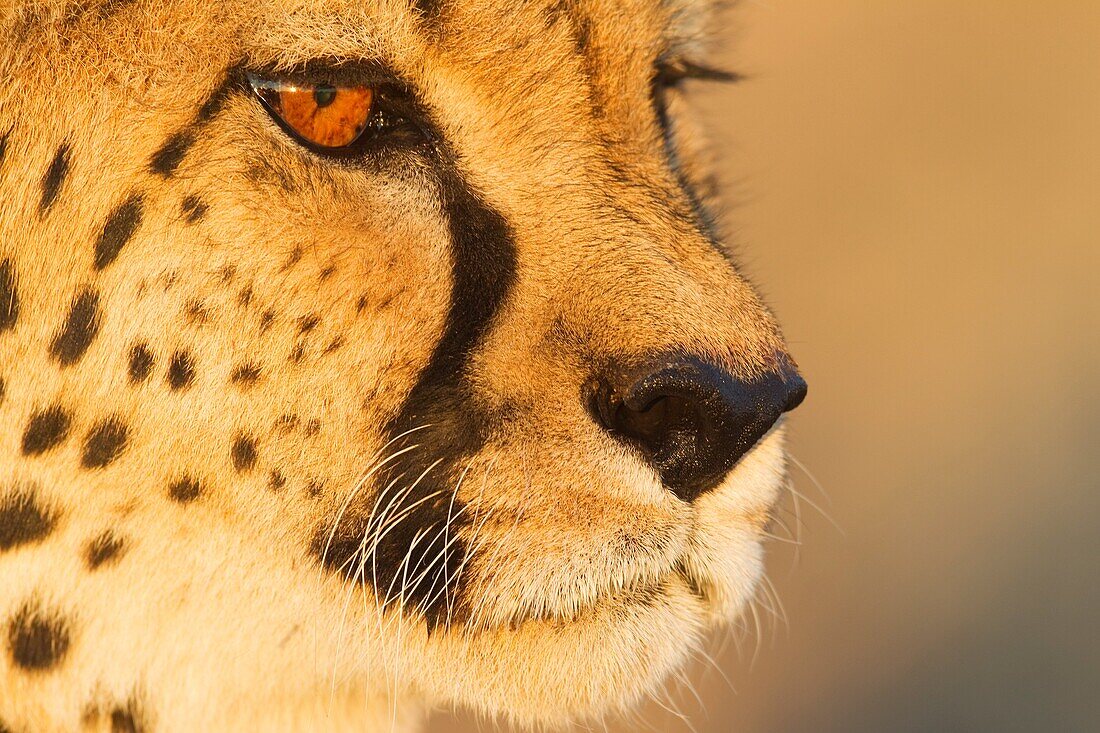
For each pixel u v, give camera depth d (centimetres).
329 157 294
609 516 294
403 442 295
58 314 294
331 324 294
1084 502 444
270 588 296
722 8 306
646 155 297
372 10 293
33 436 294
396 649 296
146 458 295
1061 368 490
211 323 294
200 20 293
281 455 295
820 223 545
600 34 296
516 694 296
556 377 294
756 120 580
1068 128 593
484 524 295
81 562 295
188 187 293
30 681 296
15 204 294
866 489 446
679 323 294
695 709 364
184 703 297
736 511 296
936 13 639
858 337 499
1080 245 538
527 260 295
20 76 293
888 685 388
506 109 295
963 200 558
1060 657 399
